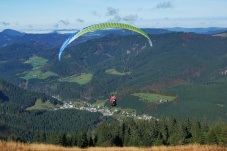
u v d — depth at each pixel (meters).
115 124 111.25
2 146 27.75
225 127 69.38
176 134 87.25
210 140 71.06
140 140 91.38
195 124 101.56
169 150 33.53
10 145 28.67
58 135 87.25
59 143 86.38
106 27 43.59
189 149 32.84
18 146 28.80
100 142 92.94
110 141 92.06
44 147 31.03
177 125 104.44
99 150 35.91
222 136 68.44
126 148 37.81
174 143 85.69
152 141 88.19
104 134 93.31
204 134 77.38
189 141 86.25
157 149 34.84
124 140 96.94
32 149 28.83
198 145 34.34
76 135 92.94
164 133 101.06
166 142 88.88
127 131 101.69
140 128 103.50
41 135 99.31
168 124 106.56
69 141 89.62
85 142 91.06
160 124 108.81
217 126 75.06
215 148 31.20
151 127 97.25
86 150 34.78
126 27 45.62
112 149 36.72
